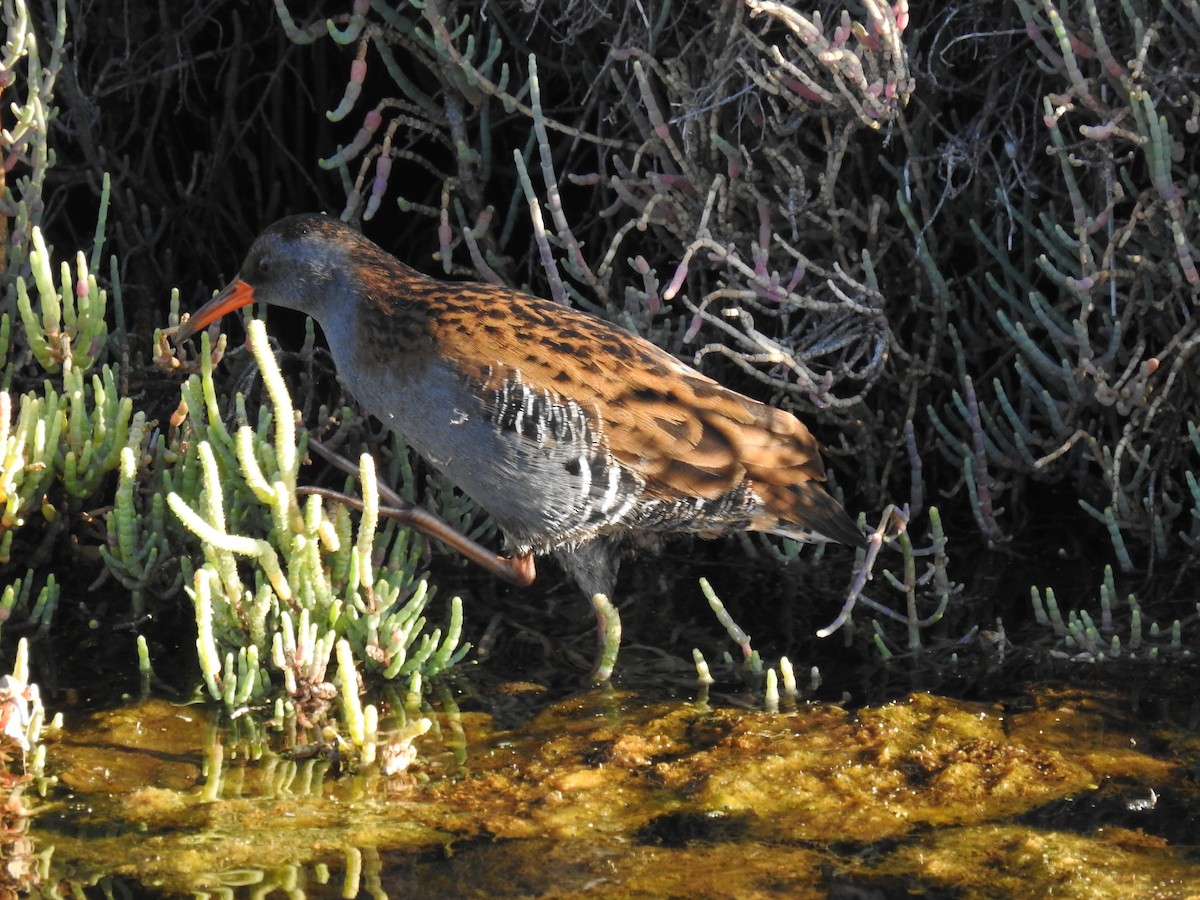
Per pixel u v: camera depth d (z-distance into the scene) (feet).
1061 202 31.81
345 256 27.73
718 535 28.14
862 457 33.01
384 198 37.63
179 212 37.19
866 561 27.35
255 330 23.54
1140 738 23.88
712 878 19.80
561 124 32.07
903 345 33.60
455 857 20.22
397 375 26.71
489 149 33.32
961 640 27.73
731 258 29.14
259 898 19.04
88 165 35.29
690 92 30.91
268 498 24.75
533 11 33.12
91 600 28.68
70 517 29.37
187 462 27.94
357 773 22.68
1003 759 23.11
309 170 38.42
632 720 24.71
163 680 25.75
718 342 32.78
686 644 27.84
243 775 22.49
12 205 30.09
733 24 29.45
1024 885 19.66
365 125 32.55
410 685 25.73
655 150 31.60
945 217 32.58
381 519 30.45
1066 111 30.50
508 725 24.58
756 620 28.81
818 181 31.81
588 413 25.57
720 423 26.13
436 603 29.60
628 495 26.09
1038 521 32.40
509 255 34.86
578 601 29.81
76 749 23.16
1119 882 19.66
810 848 20.66
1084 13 29.66
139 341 34.65
